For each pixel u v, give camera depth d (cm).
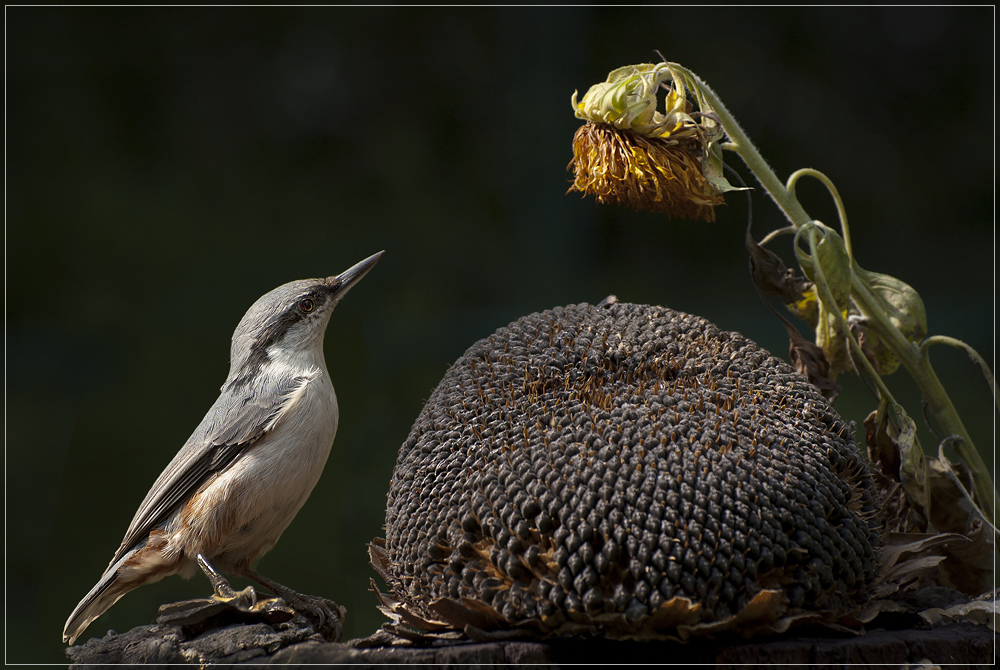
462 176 1611
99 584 420
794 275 405
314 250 1380
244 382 445
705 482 273
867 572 297
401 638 310
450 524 294
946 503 396
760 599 259
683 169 352
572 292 1488
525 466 286
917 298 397
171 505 423
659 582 263
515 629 285
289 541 942
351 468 1035
